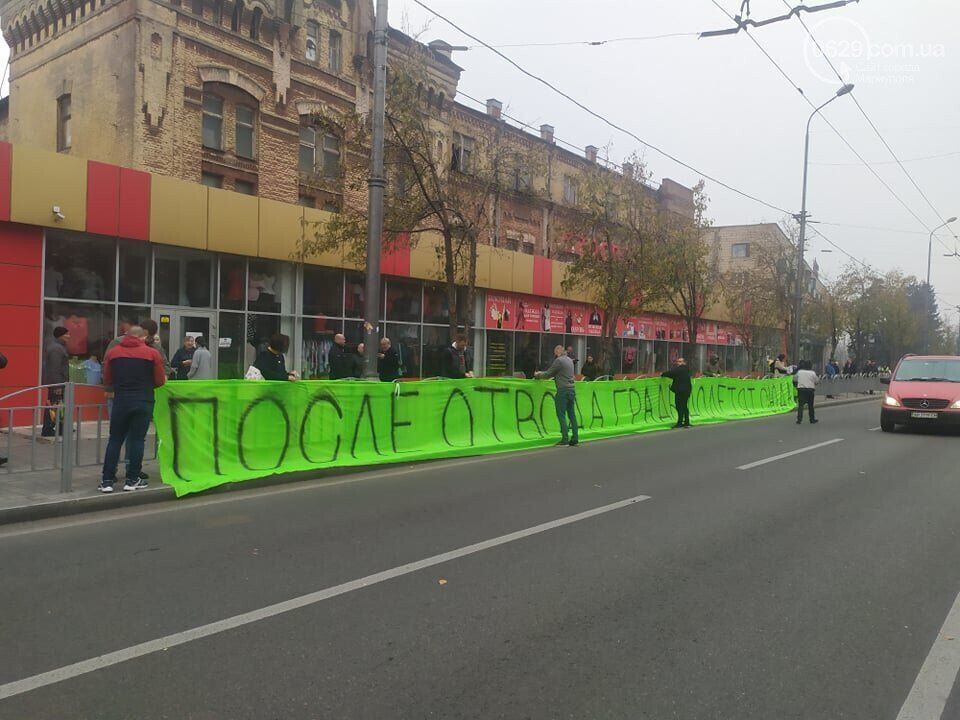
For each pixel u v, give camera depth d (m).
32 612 4.36
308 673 3.57
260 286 16.89
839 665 3.76
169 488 7.65
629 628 4.20
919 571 5.39
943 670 3.72
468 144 24.23
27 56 18.75
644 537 6.24
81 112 17.03
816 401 27.52
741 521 6.89
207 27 16.78
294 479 8.82
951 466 10.60
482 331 23.22
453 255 17.20
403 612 4.40
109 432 7.49
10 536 6.12
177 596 4.65
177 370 13.33
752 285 32.56
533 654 3.82
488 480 8.95
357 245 14.95
